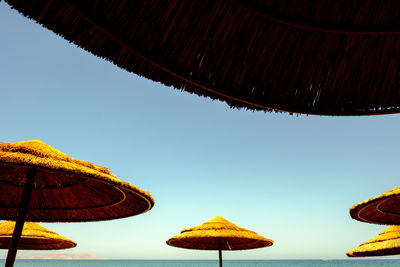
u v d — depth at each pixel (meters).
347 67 1.56
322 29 1.36
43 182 3.64
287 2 1.29
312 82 1.63
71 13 1.33
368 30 1.36
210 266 129.75
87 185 3.48
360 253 8.71
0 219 3.95
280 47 1.49
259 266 137.38
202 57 1.50
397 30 1.35
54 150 2.83
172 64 1.47
